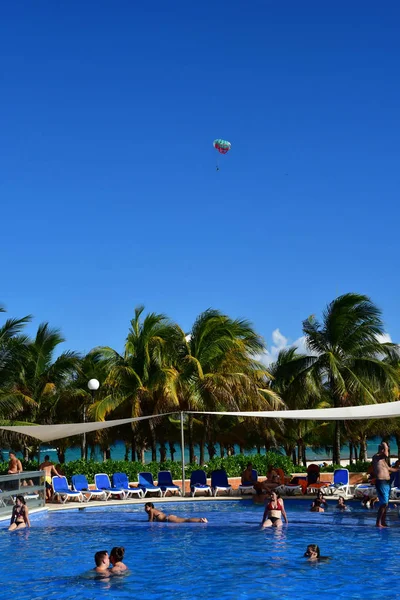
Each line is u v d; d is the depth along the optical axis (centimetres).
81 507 2330
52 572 1308
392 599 1077
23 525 1898
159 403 3475
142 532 1798
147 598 1109
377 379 3350
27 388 3584
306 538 1645
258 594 1122
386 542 1567
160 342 3550
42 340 3666
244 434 4594
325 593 1119
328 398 3844
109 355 3675
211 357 3556
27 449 3475
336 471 2656
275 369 4425
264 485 2548
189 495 2670
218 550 1513
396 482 2295
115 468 2836
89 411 3366
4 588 1187
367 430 4712
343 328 3450
